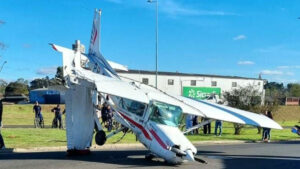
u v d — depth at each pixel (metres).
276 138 26.03
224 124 40.38
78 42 16.28
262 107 30.69
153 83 66.75
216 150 17.81
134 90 13.14
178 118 12.95
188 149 11.57
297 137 27.09
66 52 15.43
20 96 72.12
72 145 14.09
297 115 62.88
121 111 13.62
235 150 17.97
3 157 13.54
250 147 19.64
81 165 11.97
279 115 60.53
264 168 12.72
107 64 18.34
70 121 14.18
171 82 68.50
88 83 13.26
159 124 12.43
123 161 13.06
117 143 18.44
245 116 14.88
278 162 14.25
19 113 47.31
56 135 20.91
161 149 11.86
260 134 29.05
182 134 12.57
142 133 12.65
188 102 14.81
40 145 16.47
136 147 18.16
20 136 19.70
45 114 48.66
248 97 30.98
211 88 70.88
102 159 13.42
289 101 82.94
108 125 26.34
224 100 31.61
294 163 14.10
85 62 18.66
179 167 12.05
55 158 13.40
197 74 73.31
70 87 14.13
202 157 15.02
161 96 13.95
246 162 13.98
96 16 20.31
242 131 31.25
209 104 15.84
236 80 72.81
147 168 11.70
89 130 14.39
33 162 12.39
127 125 13.30
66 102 14.27
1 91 84.00
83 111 14.29
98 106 15.48
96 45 19.80
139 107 13.02
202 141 21.67
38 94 67.00
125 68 19.77
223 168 12.38
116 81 13.75
